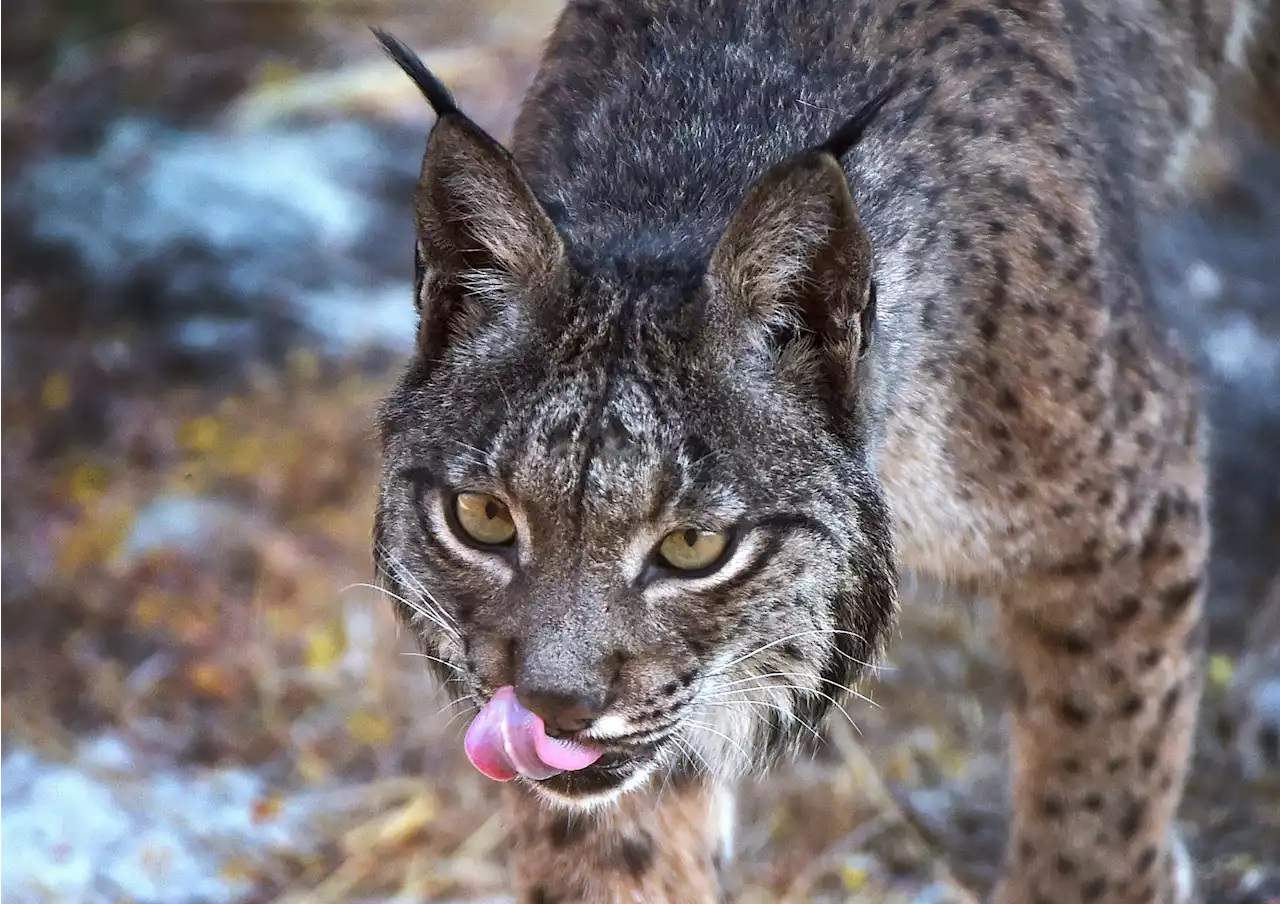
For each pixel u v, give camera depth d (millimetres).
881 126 6230
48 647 9594
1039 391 6324
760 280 5363
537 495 5234
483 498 5359
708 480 5270
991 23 6738
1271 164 12617
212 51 16062
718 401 5340
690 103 6281
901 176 6156
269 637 9680
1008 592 6766
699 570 5344
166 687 9312
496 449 5297
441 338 5582
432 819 8398
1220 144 9227
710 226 5781
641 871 6168
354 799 8609
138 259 12727
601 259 5531
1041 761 7102
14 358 12156
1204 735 8828
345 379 11977
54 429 11555
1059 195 6516
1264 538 10234
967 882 8039
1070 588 6688
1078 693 6902
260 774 8844
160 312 12617
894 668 8094
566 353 5336
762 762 6125
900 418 6121
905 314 6031
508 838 7055
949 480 6352
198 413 11648
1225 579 10000
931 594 8742
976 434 6312
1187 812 8367
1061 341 6367
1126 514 6605
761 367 5434
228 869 8109
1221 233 12250
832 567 5578
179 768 8812
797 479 5441
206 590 10039
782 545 5434
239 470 11031
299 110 14852
